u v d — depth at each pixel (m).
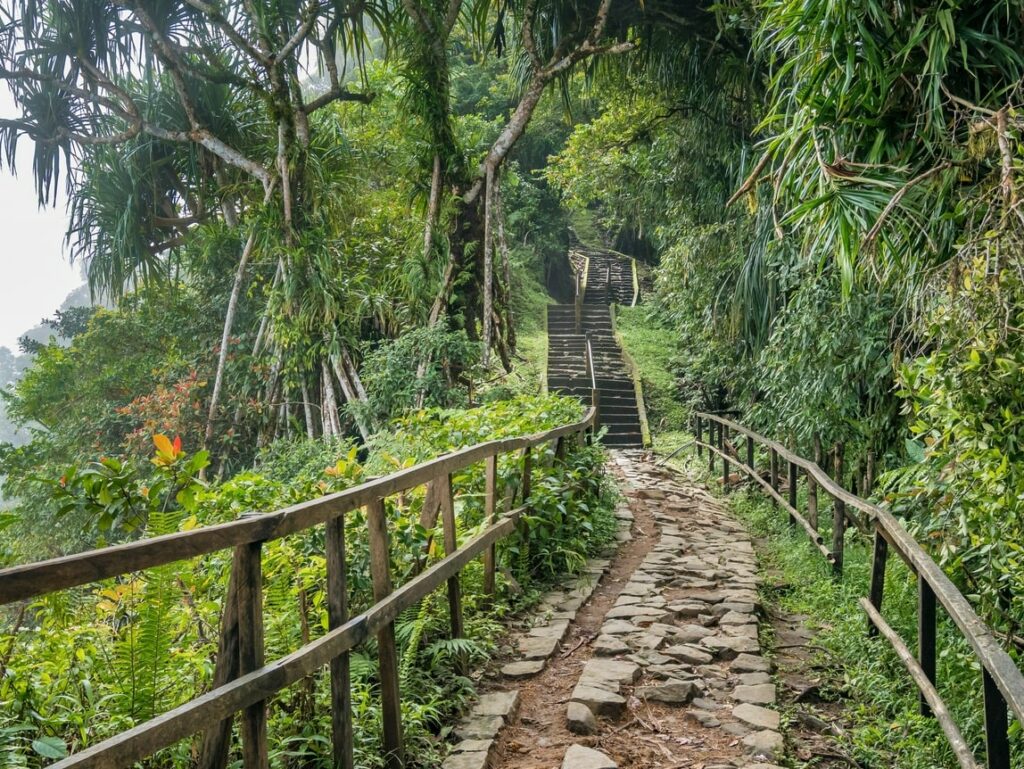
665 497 10.24
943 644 4.17
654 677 4.26
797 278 8.34
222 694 2.08
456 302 10.62
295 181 9.95
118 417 11.67
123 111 10.69
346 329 10.08
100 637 2.94
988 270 3.40
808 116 4.57
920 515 4.48
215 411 10.29
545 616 5.24
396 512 4.32
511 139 10.53
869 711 3.96
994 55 4.28
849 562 6.15
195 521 3.29
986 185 3.79
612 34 11.05
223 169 11.59
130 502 3.12
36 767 2.38
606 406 16.95
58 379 12.79
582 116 22.67
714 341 11.86
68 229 11.77
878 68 4.15
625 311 23.81
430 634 4.23
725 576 6.37
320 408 10.23
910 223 4.35
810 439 8.14
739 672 4.36
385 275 10.95
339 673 2.78
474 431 6.58
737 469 11.78
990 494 3.42
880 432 7.18
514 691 4.05
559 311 23.59
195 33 10.65
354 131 14.30
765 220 9.02
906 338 6.37
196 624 3.15
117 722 2.51
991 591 3.55
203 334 12.23
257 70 10.31
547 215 26.77
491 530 4.63
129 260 11.90
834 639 4.87
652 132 13.27
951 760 3.31
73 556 1.69
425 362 9.76
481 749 3.37
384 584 3.16
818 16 4.19
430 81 10.20
